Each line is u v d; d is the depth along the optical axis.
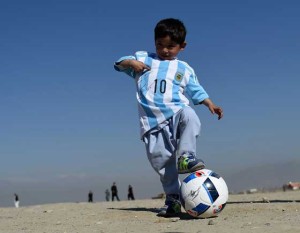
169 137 1.98
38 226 1.96
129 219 2.01
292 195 4.52
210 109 2.02
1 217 2.46
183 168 1.88
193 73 2.07
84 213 2.38
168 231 1.55
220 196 1.84
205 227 1.60
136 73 2.07
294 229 1.46
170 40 2.00
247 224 1.62
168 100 1.99
